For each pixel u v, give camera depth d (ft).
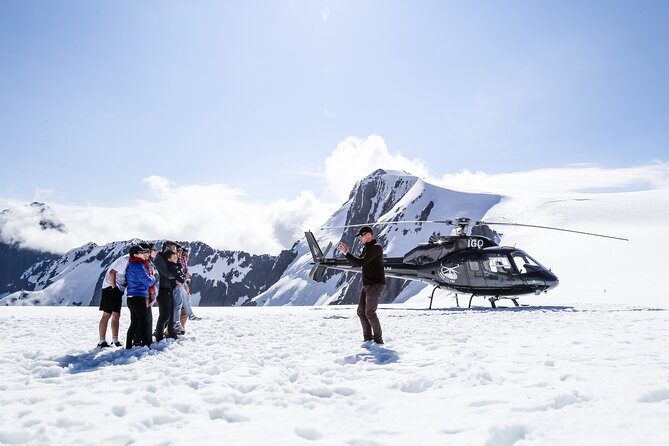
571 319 36.86
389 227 606.96
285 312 56.49
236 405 14.08
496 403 13.38
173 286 30.83
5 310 61.77
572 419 11.39
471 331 30.99
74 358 23.79
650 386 13.57
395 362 20.99
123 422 12.16
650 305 55.77
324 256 60.08
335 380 17.39
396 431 11.21
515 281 55.88
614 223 244.63
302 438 10.91
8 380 18.34
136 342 28.04
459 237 59.31
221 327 37.37
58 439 10.91
